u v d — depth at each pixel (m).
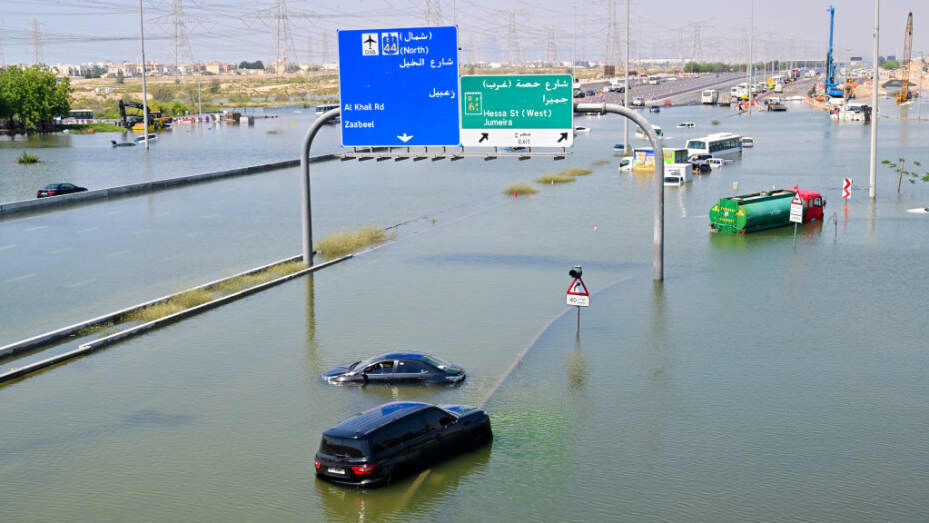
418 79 42.66
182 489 21.03
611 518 18.92
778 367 28.61
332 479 20.78
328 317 36.62
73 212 67.50
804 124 168.12
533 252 49.84
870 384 26.86
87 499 20.67
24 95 174.25
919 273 41.78
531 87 41.31
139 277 45.06
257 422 25.16
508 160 112.69
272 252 51.66
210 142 149.25
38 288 42.88
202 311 38.12
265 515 19.53
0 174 97.56
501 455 22.31
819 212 57.91
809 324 33.50
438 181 90.06
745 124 170.75
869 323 33.47
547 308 37.06
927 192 71.06
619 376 28.09
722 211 54.72
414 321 35.53
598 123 193.62
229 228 60.34
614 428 23.84
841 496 19.73
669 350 30.67
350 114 43.97
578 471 21.25
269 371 29.73
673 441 22.89
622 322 34.41
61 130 185.62
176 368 30.36
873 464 21.33
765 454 21.98
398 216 65.81
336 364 30.28
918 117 176.62
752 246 49.84
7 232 58.75
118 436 24.44
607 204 69.50
